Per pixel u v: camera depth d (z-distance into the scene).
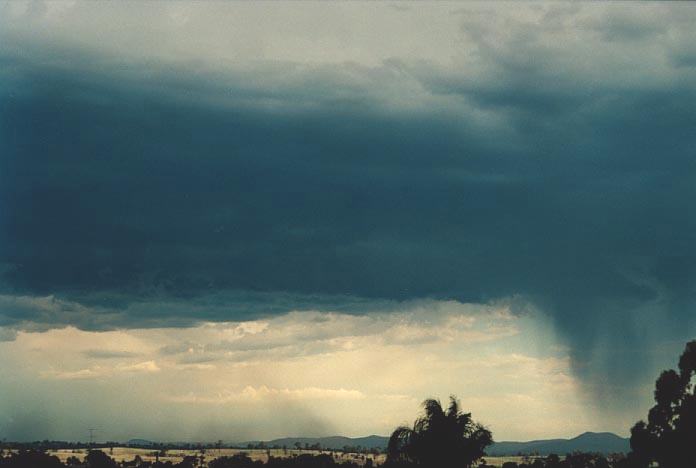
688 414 80.56
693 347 81.69
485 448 70.19
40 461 187.38
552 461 145.88
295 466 171.25
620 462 86.88
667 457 81.50
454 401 70.94
